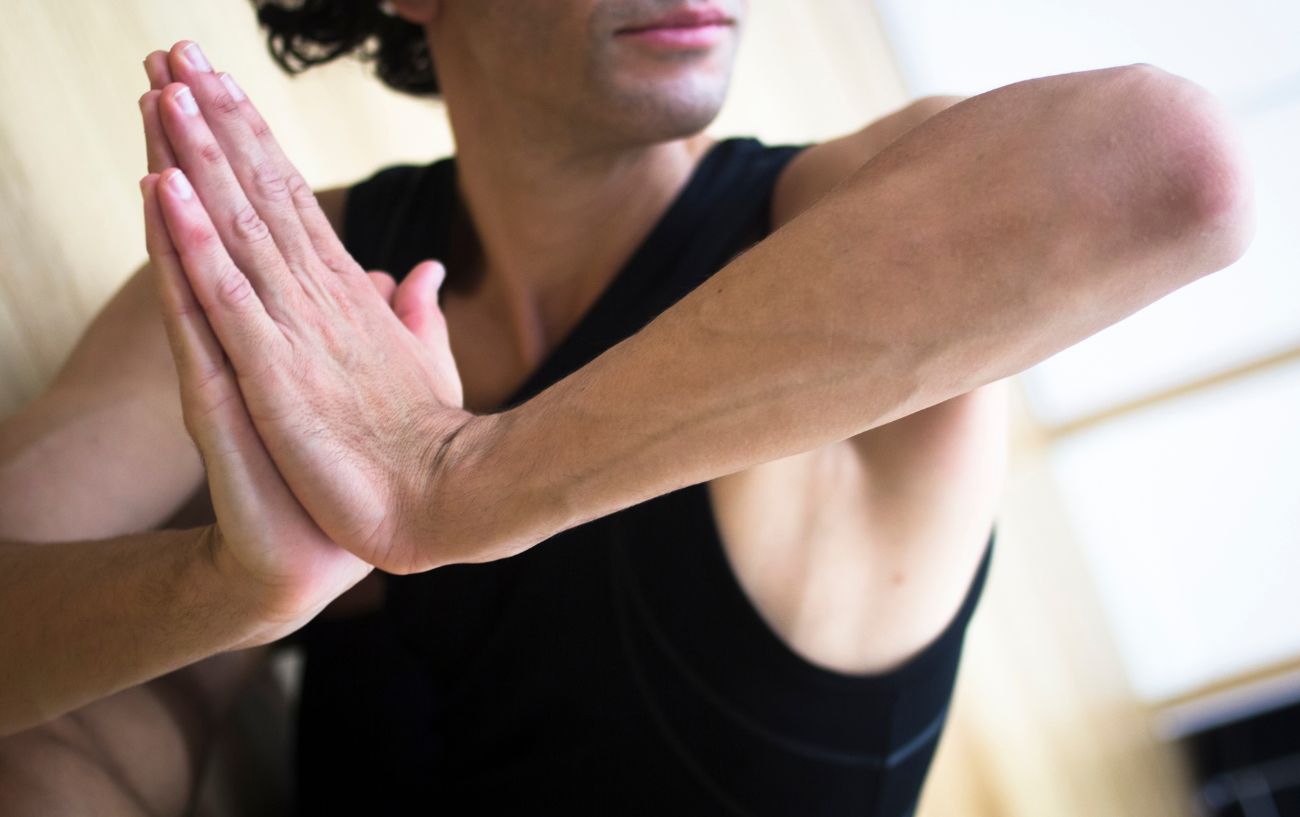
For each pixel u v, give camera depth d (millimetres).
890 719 912
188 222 610
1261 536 3396
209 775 1123
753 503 850
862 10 2848
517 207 925
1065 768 3031
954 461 857
